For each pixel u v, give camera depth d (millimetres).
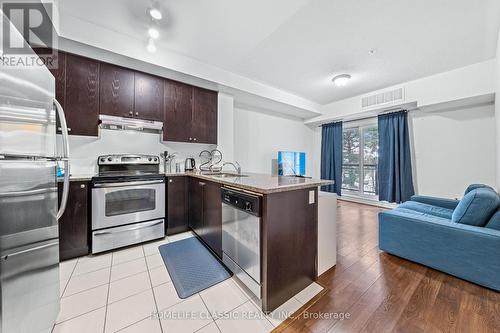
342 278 1733
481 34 2254
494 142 3154
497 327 1205
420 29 2176
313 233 1674
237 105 4293
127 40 2252
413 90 3537
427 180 3830
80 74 2219
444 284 1634
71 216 2018
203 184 2299
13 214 841
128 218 2291
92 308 1358
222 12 1902
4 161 793
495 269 1500
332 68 3109
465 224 1761
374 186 4738
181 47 2496
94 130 2295
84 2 1765
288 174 4746
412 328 1207
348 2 1794
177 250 2225
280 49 2564
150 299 1457
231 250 1697
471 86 2945
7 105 813
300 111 4871
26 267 920
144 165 2775
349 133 5262
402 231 2031
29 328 934
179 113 2920
